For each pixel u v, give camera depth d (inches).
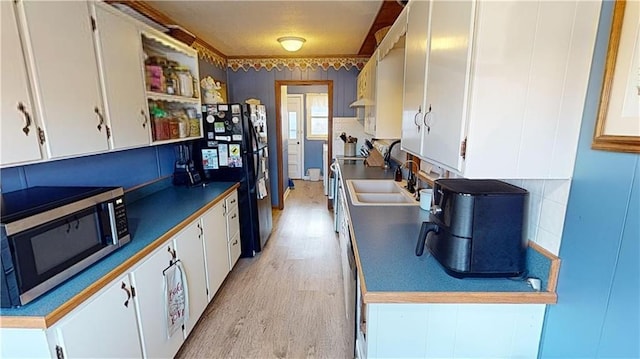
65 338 44.7
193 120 115.9
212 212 98.0
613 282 34.2
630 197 32.0
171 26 100.5
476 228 44.6
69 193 55.0
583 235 38.3
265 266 127.3
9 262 41.6
